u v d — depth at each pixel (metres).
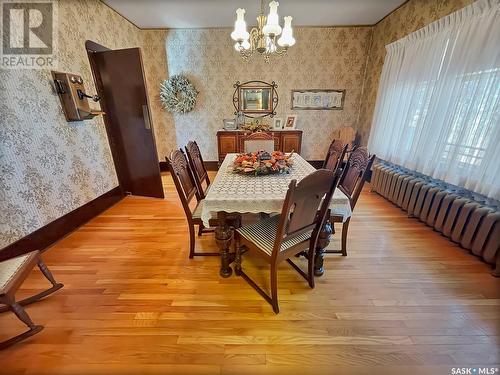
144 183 3.31
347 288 1.62
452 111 2.13
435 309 1.44
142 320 1.37
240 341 1.25
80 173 2.50
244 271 1.81
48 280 1.62
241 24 1.81
